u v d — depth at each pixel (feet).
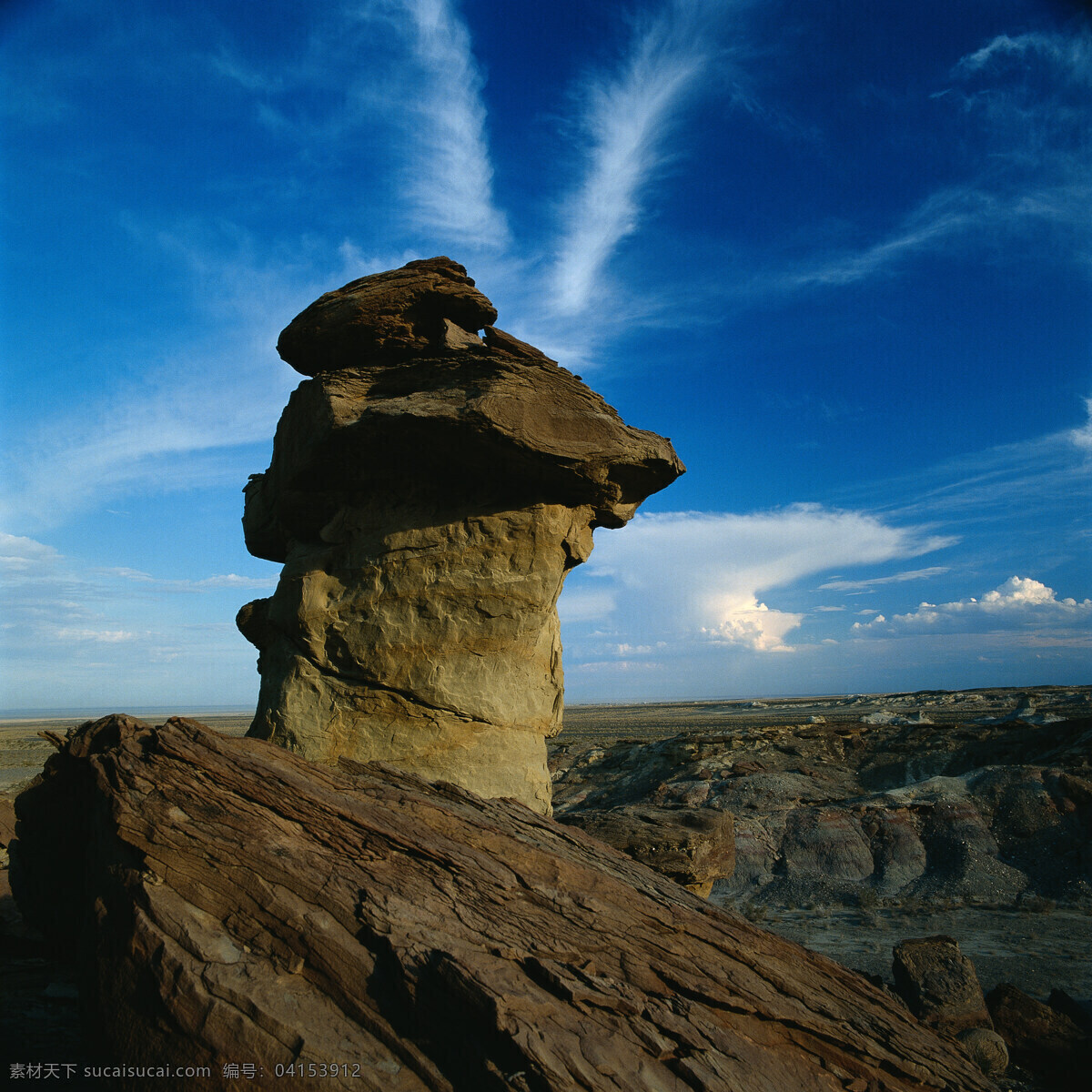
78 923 34.32
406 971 24.22
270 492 60.80
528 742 50.96
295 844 28.19
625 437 48.19
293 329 53.06
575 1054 22.61
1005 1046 44.65
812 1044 28.40
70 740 34.83
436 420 44.45
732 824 57.52
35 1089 26.76
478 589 49.37
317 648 49.42
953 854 98.94
